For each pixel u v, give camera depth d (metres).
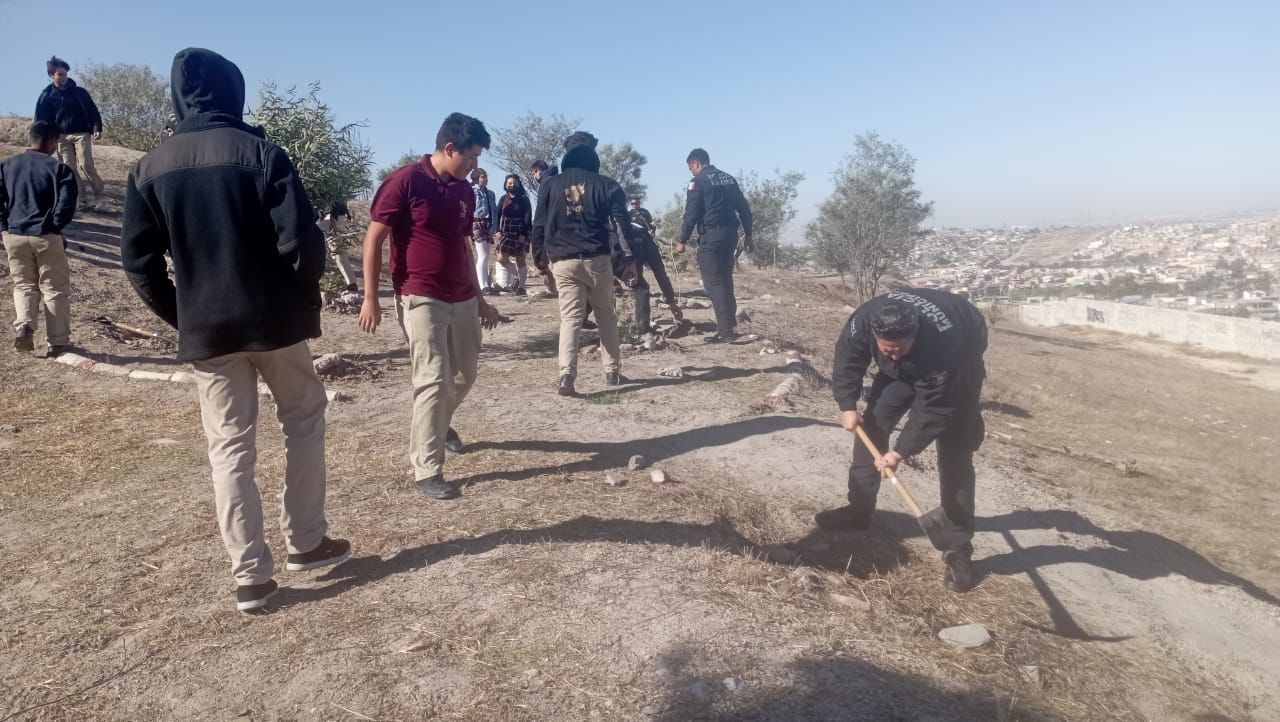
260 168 3.02
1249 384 19.91
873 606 3.58
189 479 4.86
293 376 3.31
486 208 13.29
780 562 4.06
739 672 2.86
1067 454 8.06
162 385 7.27
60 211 7.45
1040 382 13.59
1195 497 7.07
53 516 4.25
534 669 2.85
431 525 4.07
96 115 14.33
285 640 3.02
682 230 9.38
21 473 4.91
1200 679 3.61
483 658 2.91
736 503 4.76
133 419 6.24
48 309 7.71
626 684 2.79
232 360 3.12
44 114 13.69
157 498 4.52
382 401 6.78
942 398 3.87
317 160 10.25
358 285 12.90
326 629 3.09
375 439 5.69
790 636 3.13
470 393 7.04
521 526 4.06
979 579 4.19
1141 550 5.11
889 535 4.65
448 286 4.46
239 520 3.17
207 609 3.25
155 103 24.17
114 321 9.04
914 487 5.45
